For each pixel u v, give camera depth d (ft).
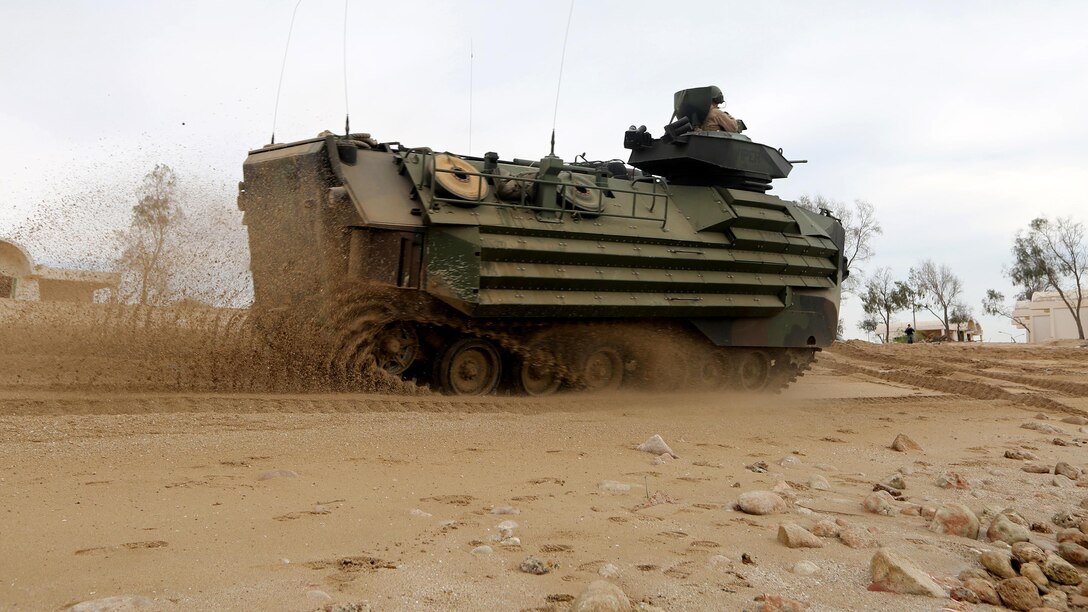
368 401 43.32
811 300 66.64
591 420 43.37
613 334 56.44
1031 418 59.26
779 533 21.15
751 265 60.90
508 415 42.75
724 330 61.11
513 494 25.36
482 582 16.61
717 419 47.39
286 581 16.02
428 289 47.47
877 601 16.79
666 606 15.83
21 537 18.06
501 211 50.31
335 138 48.57
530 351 53.26
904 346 150.71
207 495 22.88
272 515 21.12
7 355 43.73
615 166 63.67
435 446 33.01
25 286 92.68
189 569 16.51
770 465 34.04
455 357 50.65
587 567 18.01
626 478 28.94
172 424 32.60
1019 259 252.62
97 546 17.74
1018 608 16.93
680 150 62.18
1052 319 240.12
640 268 55.31
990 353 139.03
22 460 25.66
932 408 62.03
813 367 96.58
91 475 24.45
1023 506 28.07
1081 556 20.38
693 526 22.22
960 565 19.99
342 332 47.06
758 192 66.23
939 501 28.22
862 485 30.68
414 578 16.65
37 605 14.25
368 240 47.09
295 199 49.34
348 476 26.48
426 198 47.98
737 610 15.78
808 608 16.19
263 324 47.50
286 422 35.06
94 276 94.68
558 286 51.11
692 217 60.54
